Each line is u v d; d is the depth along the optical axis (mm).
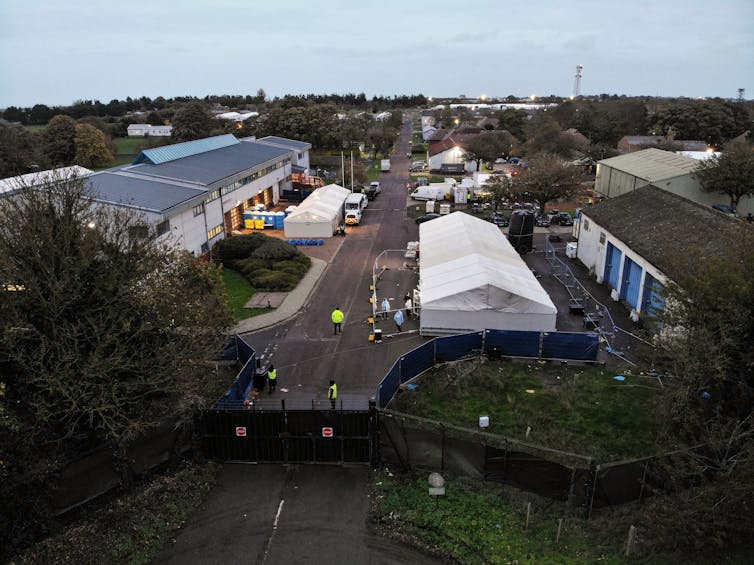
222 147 63875
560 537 15203
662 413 18516
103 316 16453
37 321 15828
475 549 14906
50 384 14453
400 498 17000
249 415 18641
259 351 27844
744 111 119062
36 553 14680
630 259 33438
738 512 13836
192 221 41969
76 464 16219
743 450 14570
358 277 39656
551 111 136625
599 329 29234
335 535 15695
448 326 28781
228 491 17703
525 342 26281
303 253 45688
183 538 15641
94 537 15352
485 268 30328
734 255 19391
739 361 17734
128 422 15953
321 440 18766
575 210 62500
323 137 104375
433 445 17891
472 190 67250
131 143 135000
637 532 14898
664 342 19047
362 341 28844
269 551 15133
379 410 18297
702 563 14016
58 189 17750
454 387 23516
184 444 19125
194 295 23922
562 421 21016
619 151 95250
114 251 17625
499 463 17219
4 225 16234
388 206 66625
